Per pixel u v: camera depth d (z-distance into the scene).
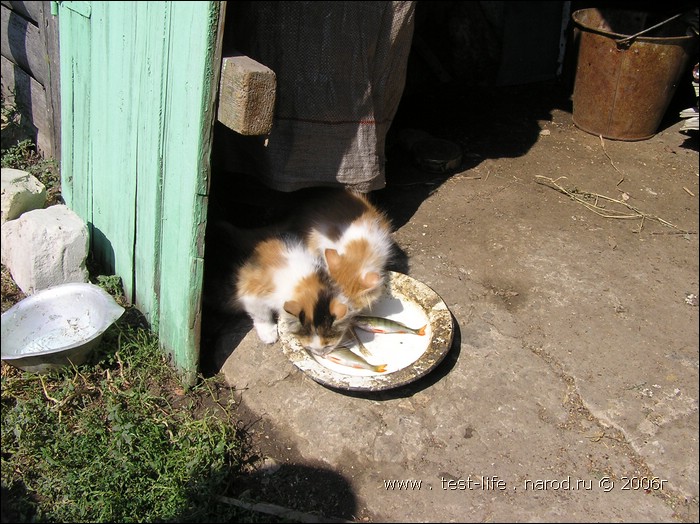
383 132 1.43
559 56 2.42
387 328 1.31
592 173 1.88
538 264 1.51
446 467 1.09
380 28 1.28
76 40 1.28
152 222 1.20
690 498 1.04
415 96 2.30
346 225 1.41
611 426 1.15
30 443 1.09
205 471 1.07
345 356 1.25
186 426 1.13
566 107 2.26
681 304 1.41
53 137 1.62
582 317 1.37
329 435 1.13
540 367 1.25
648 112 1.98
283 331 1.26
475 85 2.39
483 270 1.49
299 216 1.49
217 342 1.31
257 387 1.22
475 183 1.81
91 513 1.01
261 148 1.35
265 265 1.31
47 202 1.57
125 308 1.35
